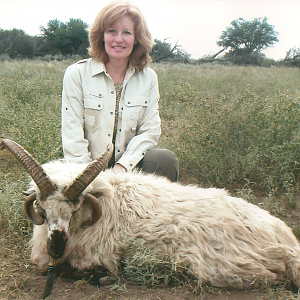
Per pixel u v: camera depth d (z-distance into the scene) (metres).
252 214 3.80
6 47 37.12
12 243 4.22
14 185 4.98
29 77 14.31
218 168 5.96
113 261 3.66
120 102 4.65
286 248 3.59
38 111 7.94
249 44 47.09
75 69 4.56
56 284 3.54
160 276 3.54
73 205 3.35
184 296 3.35
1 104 8.94
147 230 3.63
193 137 6.45
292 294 3.40
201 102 6.85
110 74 4.66
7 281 3.59
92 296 3.35
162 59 31.56
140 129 4.80
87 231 3.68
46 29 40.03
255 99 6.66
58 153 5.89
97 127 4.60
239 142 6.24
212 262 3.49
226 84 13.76
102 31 4.41
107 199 3.73
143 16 4.46
